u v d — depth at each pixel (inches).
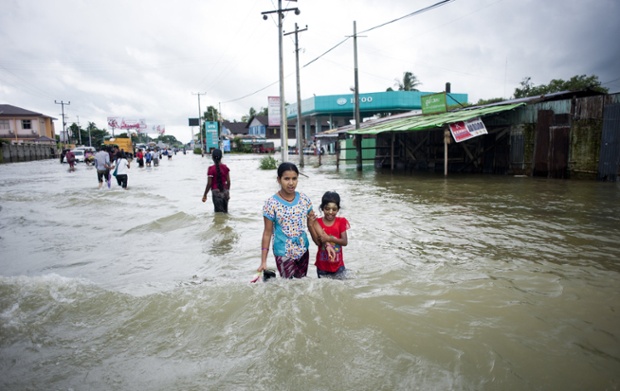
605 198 378.0
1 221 327.0
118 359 101.1
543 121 596.1
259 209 360.2
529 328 113.2
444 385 87.3
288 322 114.9
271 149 2522.1
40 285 148.0
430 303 131.2
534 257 192.2
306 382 88.8
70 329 117.3
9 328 117.1
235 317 119.7
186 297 133.3
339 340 105.9
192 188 570.3
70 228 295.4
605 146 520.7
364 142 1088.8
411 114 1057.5
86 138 3727.9
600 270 169.5
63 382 91.5
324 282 142.3
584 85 1115.9
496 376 90.5
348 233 254.7
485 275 163.8
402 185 546.0
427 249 212.5
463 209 336.2
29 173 965.8
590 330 112.3
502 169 670.5
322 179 665.0
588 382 88.7
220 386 88.4
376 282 156.1
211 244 238.5
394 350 101.0
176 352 103.4
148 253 223.0
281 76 847.1
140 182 679.1
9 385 90.6
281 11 817.5
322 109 1824.6
